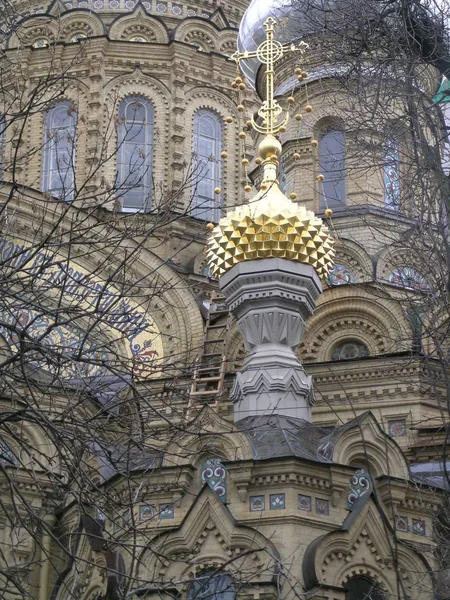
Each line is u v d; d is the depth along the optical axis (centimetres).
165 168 4056
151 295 1986
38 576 2802
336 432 2667
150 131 4103
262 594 2395
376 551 2512
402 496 2588
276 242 2908
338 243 3372
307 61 3575
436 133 2284
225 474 2552
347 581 2480
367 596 2295
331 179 3350
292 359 2875
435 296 2339
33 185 4000
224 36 4344
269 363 2850
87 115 4062
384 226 3144
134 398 1956
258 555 2452
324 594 2405
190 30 4288
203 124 4175
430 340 3030
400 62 2373
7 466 2556
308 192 3544
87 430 1939
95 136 4019
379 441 2644
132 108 4125
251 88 4228
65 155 4034
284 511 2494
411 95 2297
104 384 2000
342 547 2481
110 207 3862
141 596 2389
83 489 1856
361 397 3212
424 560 2530
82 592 2536
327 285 3347
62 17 4250
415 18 2412
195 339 3484
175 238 3856
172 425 1944
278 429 2672
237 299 2927
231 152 4166
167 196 2317
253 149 4184
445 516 2514
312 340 3341
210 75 4216
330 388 3234
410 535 2581
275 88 3697
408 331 3234
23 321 3141
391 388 3195
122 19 4241
